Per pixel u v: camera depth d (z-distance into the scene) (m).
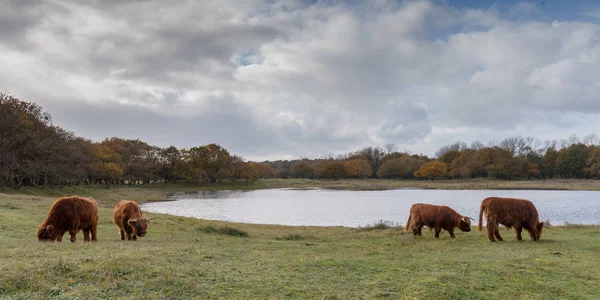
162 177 105.38
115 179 82.69
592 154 100.75
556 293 7.36
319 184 122.06
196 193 83.31
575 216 34.19
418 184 107.19
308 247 13.30
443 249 12.62
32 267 6.90
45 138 52.53
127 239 13.69
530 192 71.31
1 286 6.04
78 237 13.98
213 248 11.16
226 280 7.24
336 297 6.50
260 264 8.80
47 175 53.44
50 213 11.77
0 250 8.94
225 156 110.50
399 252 11.73
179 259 8.63
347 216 37.69
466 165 115.94
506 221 14.66
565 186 84.44
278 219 35.78
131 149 96.81
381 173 137.88
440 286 7.40
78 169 58.44
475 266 9.24
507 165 110.69
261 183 122.62
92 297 5.90
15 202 24.06
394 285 7.39
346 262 9.25
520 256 10.69
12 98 50.44
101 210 23.45
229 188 103.75
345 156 189.88
